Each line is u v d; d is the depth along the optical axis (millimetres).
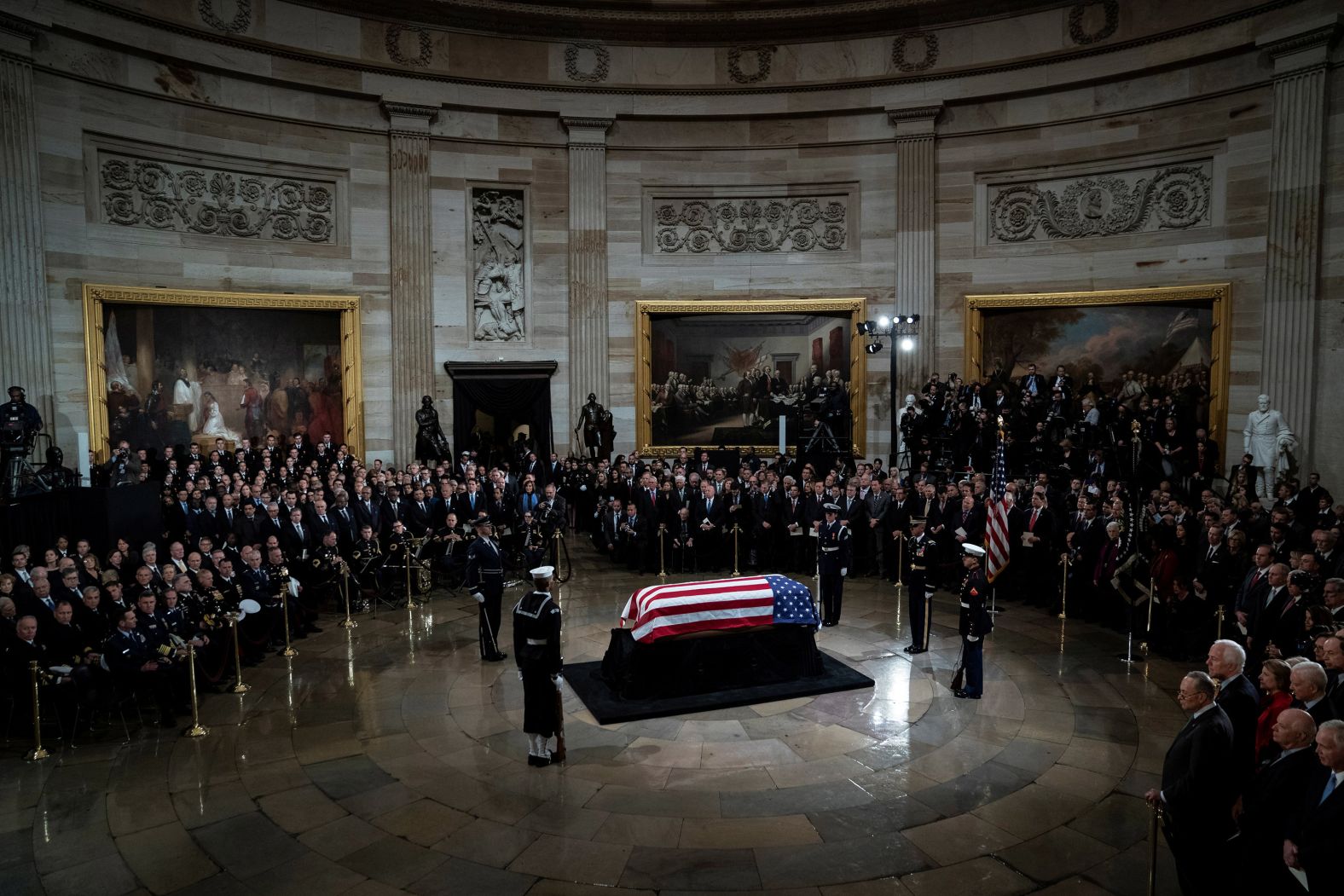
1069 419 18500
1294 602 8578
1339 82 16594
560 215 22156
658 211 22469
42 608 9828
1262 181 17922
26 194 16156
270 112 19531
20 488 13695
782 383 22266
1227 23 17828
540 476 19828
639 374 22281
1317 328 17062
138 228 18109
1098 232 20125
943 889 6184
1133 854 6621
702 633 10055
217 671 10352
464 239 21625
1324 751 4602
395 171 20781
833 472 17156
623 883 6281
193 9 18156
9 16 15625
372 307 20922
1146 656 11219
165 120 18297
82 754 8641
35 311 16344
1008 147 20844
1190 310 18922
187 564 11852
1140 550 11602
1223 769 5211
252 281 19609
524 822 7176
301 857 6684
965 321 21297
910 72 21156
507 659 11398
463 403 21500
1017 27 20281
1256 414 16938
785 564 16391
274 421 19844
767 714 9445
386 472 17484
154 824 7211
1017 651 11469
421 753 8555
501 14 20875
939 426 19156
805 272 22266
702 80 21875
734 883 6266
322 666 11195
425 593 14500
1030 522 13914
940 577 14609
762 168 22219
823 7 20938
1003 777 7914
